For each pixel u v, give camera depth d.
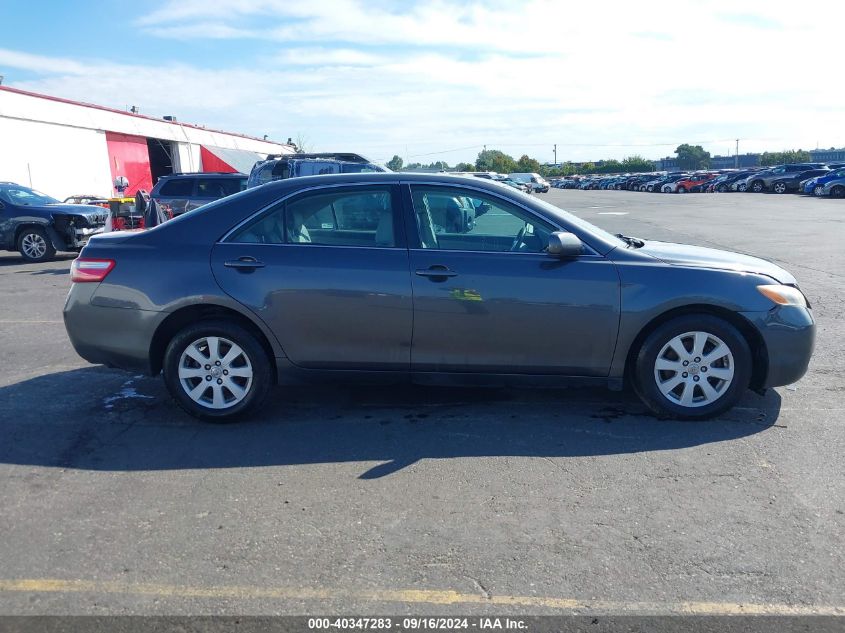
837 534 3.60
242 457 4.59
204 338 5.10
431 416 5.29
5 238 15.55
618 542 3.54
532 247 5.06
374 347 5.06
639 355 5.06
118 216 13.95
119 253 5.18
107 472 4.37
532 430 5.00
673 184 56.03
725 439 4.80
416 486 4.15
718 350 5.00
